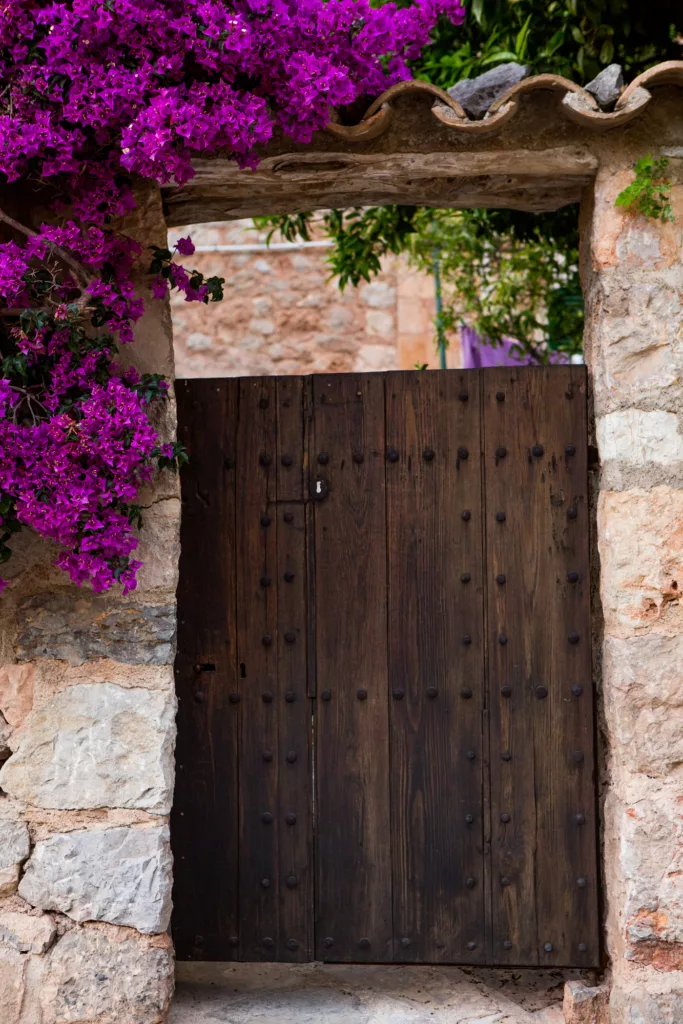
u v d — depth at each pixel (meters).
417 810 3.14
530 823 3.12
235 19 2.59
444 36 3.94
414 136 2.91
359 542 3.19
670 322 2.92
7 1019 2.80
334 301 7.02
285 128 2.74
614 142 2.92
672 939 2.79
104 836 2.86
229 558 3.21
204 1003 3.11
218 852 3.17
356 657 3.17
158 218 2.99
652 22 3.64
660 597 2.87
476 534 3.16
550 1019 3.01
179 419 3.24
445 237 5.46
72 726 2.89
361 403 3.21
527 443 3.16
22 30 2.59
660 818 2.82
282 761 3.17
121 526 2.67
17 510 2.58
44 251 2.81
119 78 2.57
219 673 3.20
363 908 3.14
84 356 2.79
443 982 3.29
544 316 6.13
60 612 2.92
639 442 2.91
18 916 2.85
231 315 7.05
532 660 3.13
